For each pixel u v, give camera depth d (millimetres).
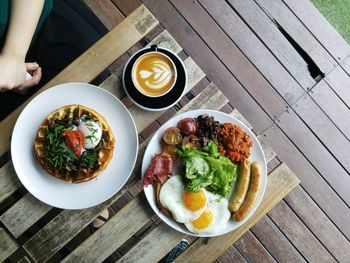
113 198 690
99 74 690
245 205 662
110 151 651
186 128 650
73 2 771
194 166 637
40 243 678
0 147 666
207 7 965
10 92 755
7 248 671
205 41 963
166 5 962
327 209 947
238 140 655
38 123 658
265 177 673
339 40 969
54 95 659
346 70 967
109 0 953
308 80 965
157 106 663
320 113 963
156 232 691
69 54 751
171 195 658
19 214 673
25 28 600
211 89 704
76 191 662
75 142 619
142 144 699
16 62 601
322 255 934
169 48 697
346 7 998
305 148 958
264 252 933
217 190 665
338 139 961
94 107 670
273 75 965
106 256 683
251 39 966
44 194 656
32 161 657
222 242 693
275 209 939
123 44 686
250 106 959
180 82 662
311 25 968
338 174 956
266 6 966
